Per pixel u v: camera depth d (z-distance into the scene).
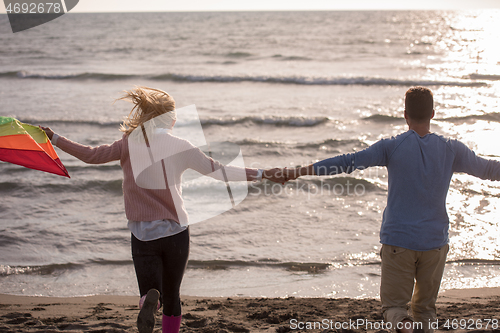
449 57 32.62
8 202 7.91
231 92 20.00
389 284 2.38
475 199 7.62
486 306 3.98
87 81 23.22
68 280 5.21
